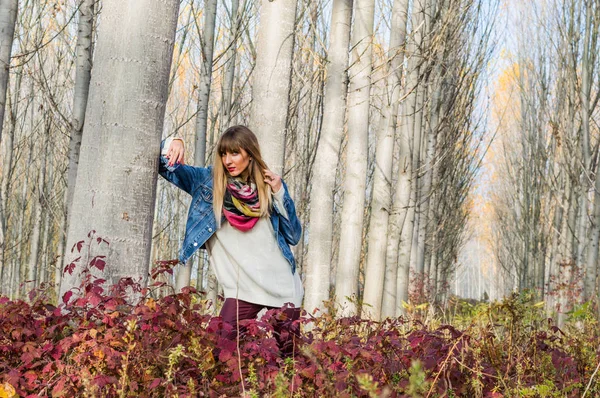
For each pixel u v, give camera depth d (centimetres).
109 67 334
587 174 1454
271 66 546
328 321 349
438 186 1555
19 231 2291
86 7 677
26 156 2114
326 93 715
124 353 264
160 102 342
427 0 1172
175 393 263
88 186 332
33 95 1475
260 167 338
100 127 333
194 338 279
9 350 277
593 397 370
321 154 707
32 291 308
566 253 1819
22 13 1344
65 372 268
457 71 1458
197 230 343
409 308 489
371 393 213
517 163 2544
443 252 2217
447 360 309
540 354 382
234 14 1262
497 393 313
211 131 1437
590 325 521
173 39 349
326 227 696
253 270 338
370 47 764
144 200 338
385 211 896
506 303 390
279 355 308
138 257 337
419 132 1236
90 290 287
